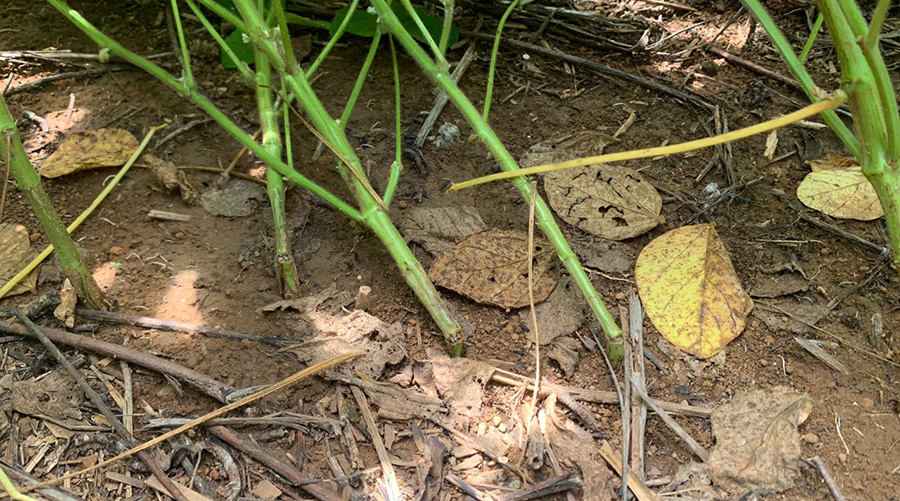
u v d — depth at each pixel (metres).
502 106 0.51
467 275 0.40
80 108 0.50
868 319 0.39
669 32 0.57
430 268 0.41
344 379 0.36
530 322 0.39
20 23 0.57
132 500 0.32
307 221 0.44
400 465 0.33
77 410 0.35
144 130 0.49
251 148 0.38
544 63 0.55
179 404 0.35
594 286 0.40
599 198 0.44
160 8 0.59
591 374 0.37
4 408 0.35
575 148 0.48
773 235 0.43
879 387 0.36
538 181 0.46
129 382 0.36
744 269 0.41
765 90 0.51
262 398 0.35
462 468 0.33
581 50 0.56
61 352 0.37
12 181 0.45
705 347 0.37
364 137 0.49
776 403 0.35
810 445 0.34
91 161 0.46
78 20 0.39
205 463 0.33
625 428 0.34
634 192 0.45
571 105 0.51
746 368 0.37
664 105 0.51
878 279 0.40
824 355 0.37
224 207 0.45
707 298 0.39
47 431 0.34
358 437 0.34
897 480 0.33
